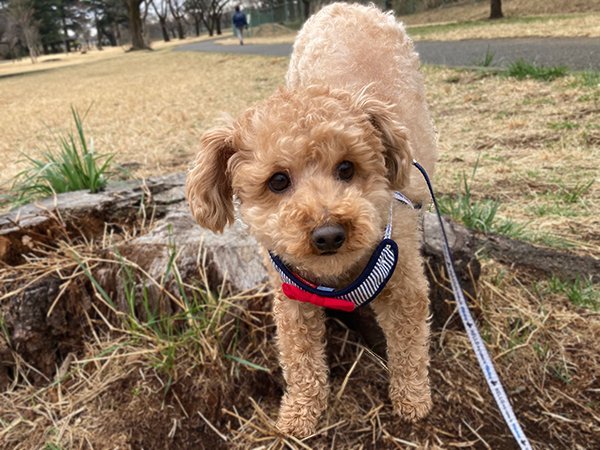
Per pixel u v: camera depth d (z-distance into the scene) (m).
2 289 0.45
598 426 0.37
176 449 0.38
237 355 0.42
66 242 0.50
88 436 0.39
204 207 0.34
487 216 0.59
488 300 0.47
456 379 0.41
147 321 0.45
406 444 0.36
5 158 1.08
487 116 0.99
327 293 0.33
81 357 0.46
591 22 2.19
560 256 0.53
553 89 1.08
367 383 0.41
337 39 0.50
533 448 0.35
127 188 0.56
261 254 0.42
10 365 0.45
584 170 0.71
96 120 1.47
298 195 0.30
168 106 1.58
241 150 0.33
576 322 0.45
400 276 0.35
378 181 0.33
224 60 3.17
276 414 0.40
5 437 0.40
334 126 0.30
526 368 0.41
